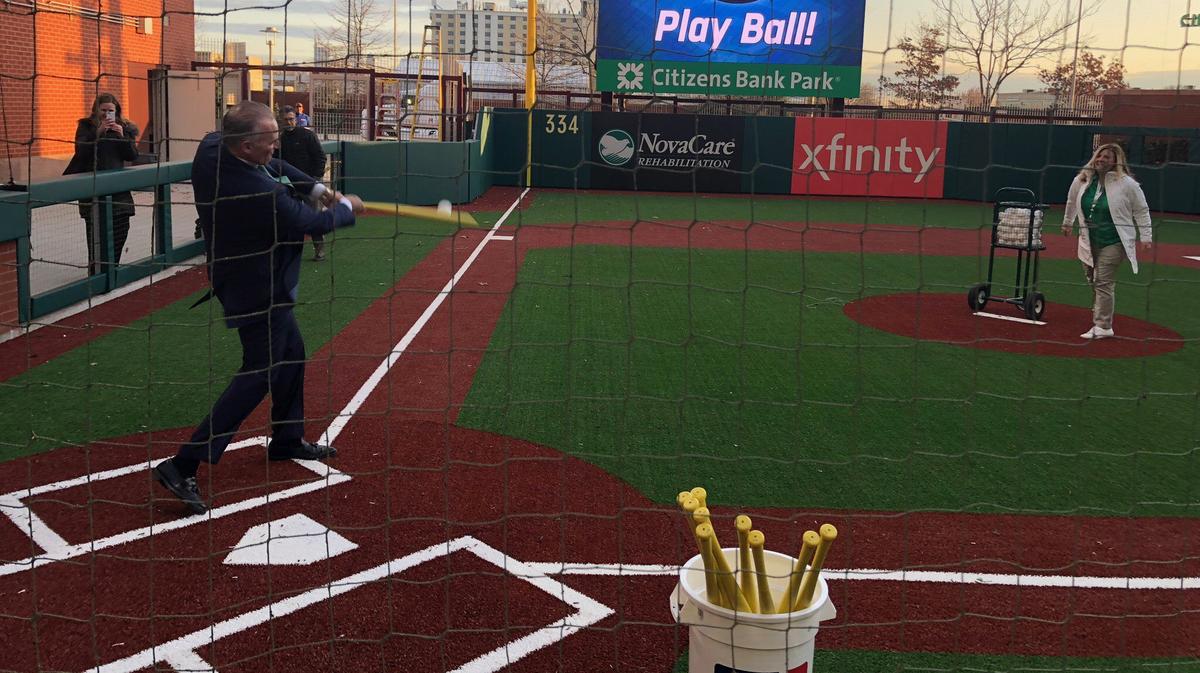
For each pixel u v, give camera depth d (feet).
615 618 13.16
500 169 79.82
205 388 23.18
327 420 20.54
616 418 21.47
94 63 61.46
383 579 14.10
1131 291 41.70
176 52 72.43
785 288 39.29
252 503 16.66
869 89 78.07
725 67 77.82
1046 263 49.26
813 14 76.84
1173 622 13.38
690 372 25.39
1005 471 18.83
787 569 11.34
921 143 76.79
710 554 10.30
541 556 14.85
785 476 18.30
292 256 16.57
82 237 32.27
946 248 53.52
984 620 13.32
